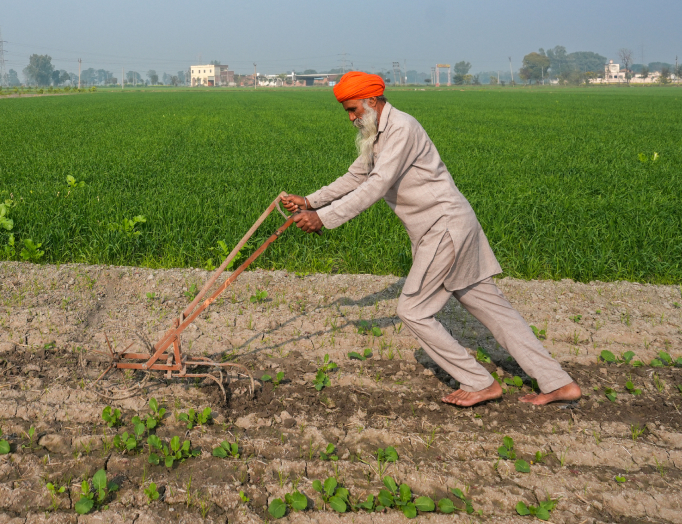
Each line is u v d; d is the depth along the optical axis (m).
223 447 3.06
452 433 3.35
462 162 12.64
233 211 7.64
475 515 2.73
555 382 3.50
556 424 3.46
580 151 14.94
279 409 3.54
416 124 3.14
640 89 110.25
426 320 3.38
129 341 4.31
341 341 4.44
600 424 3.47
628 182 10.19
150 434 3.21
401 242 6.55
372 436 3.29
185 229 6.66
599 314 5.11
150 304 5.09
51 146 14.69
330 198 3.62
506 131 21.16
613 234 6.80
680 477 3.02
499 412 3.58
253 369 3.99
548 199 8.73
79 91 89.94
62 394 3.57
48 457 3.00
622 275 6.14
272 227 6.77
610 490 2.91
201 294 3.52
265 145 15.79
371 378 3.92
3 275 5.49
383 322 4.80
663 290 5.66
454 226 3.17
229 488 2.81
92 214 7.19
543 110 36.81
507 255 6.43
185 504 2.73
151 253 6.26
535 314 5.04
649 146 16.17
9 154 12.84
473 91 97.94
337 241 6.66
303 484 2.88
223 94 78.44
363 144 3.21
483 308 3.50
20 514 2.65
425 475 2.97
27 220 6.86
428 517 2.70
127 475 2.91
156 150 14.01
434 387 3.88
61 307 4.89
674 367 4.21
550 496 2.86
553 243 6.65
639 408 3.66
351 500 2.79
